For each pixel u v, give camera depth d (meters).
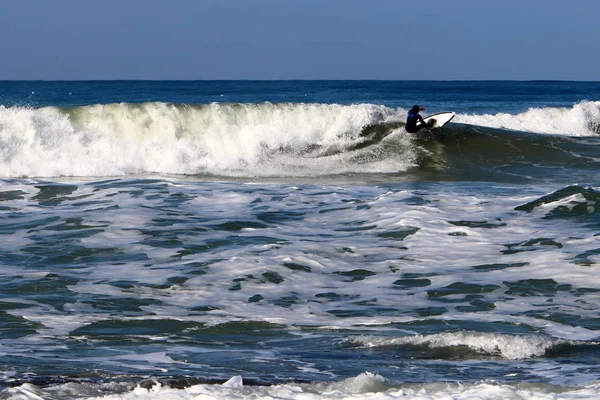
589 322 34.94
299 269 43.41
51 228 52.06
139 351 30.33
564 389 23.67
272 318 35.62
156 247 47.56
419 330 33.91
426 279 42.00
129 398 22.50
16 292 38.59
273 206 60.34
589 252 45.94
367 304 37.94
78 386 24.09
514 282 41.16
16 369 26.77
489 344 30.77
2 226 52.59
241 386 23.69
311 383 24.44
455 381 26.34
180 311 36.47
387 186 77.50
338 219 55.72
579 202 57.81
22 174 82.25
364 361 29.05
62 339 31.92
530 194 68.44
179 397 22.47
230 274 42.25
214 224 53.53
